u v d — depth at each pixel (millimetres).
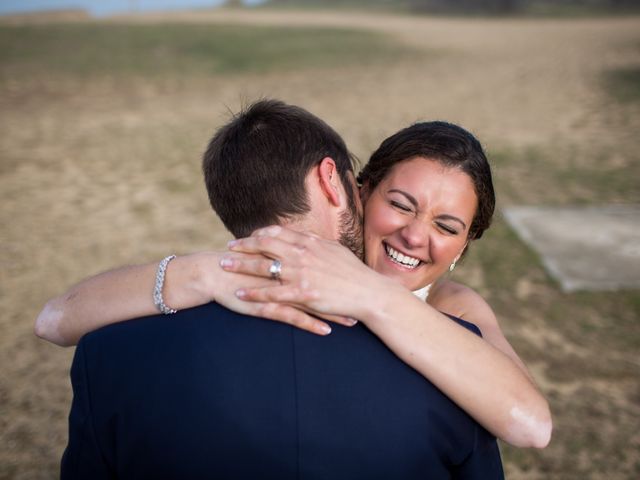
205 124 11609
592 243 5852
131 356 1076
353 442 1012
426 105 13578
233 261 1122
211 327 1079
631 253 5621
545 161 8945
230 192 1223
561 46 24328
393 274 1417
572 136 10547
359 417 1015
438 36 29109
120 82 16125
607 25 35375
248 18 36844
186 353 1056
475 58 21484
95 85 15648
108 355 1090
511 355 1405
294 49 22641
